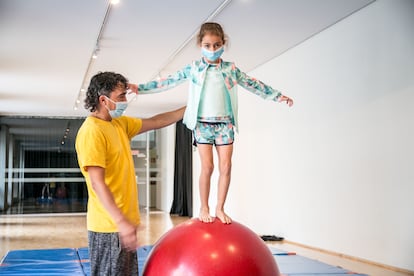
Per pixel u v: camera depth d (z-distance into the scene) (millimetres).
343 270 3820
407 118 4098
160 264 1986
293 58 6023
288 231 6105
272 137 6566
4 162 11750
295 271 3770
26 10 4543
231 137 2346
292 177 6012
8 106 10258
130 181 1966
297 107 5906
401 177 4152
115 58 6379
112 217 1757
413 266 4000
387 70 4340
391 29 4289
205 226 2100
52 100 9453
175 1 4398
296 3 4535
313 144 5535
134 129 2215
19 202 11773
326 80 5285
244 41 5742
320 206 5379
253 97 7203
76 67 6809
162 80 2418
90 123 1896
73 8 4516
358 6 4629
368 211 4570
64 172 12070
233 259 1934
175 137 11461
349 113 4875
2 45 5691
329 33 5238
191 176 10664
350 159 4848
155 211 12258
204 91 2301
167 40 5609
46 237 6871
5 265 3979
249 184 7297
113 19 4852
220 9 4629
